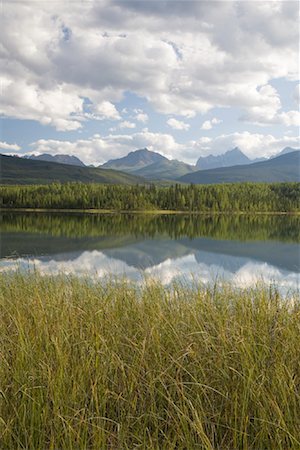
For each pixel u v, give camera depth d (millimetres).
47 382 4184
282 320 6027
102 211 139750
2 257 28672
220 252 35094
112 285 10852
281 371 4340
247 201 159000
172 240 45406
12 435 3738
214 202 152875
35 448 3662
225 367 4535
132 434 3811
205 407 4176
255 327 5664
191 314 6484
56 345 4660
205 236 51438
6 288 10094
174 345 5109
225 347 4973
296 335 5301
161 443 3912
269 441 3682
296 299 8195
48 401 4031
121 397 4125
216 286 10391
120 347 5301
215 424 3980
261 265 27344
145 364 4617
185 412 3926
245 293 8641
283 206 157000
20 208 145125
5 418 3881
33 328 5664
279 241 45781
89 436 3855
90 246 38125
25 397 3990
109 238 46625
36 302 6977
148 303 7484
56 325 5590
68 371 4559
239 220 99938
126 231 57688
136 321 6363
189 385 4520
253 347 4957
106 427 4008
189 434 3703
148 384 4387
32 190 165375
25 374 4359
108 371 4680
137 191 162125
